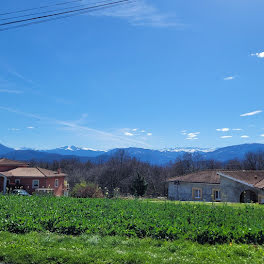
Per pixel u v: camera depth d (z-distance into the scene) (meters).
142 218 12.04
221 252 8.11
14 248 8.23
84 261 7.34
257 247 8.94
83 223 11.05
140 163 85.31
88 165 96.44
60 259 7.46
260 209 16.39
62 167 95.12
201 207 16.64
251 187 24.81
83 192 34.94
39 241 9.18
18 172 46.66
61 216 12.18
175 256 7.80
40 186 46.12
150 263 7.14
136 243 9.28
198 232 9.68
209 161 82.00
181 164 76.56
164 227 10.18
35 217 12.38
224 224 11.14
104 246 8.81
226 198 26.52
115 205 16.69
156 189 64.62
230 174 26.86
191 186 30.47
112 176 72.94
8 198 20.06
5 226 10.98
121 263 7.27
